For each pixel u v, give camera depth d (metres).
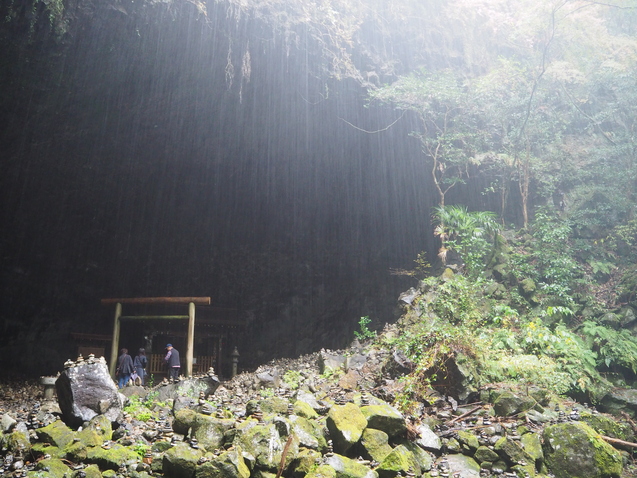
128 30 12.33
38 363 18.70
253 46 13.55
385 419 6.34
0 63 12.45
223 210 19.92
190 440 5.47
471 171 16.05
